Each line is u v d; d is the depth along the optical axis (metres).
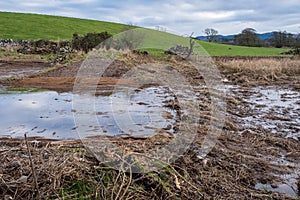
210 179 2.55
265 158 3.10
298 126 4.35
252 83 8.64
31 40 18.19
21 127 3.80
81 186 2.21
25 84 7.27
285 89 7.88
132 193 2.20
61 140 3.29
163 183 2.30
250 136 3.79
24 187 2.10
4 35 21.03
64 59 12.10
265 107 5.62
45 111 4.60
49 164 2.32
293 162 3.04
